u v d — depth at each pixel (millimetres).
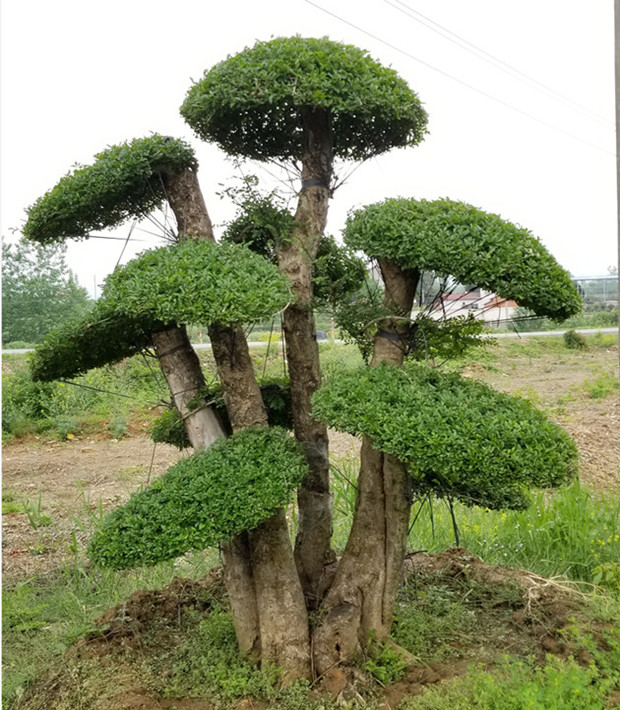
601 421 10883
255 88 3432
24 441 11852
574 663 3438
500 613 4473
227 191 3799
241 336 3660
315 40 3639
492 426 3059
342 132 3949
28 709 3637
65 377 4090
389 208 3412
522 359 20250
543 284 3178
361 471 3881
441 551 5531
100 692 3584
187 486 3254
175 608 4516
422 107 3852
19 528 6930
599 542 5227
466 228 3277
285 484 3273
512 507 4078
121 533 3160
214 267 3184
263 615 3695
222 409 4121
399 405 3160
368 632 3803
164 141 3682
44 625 4617
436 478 3727
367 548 3832
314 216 3807
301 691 3504
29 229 3789
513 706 3143
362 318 3658
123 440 11781
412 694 3539
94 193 3508
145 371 13844
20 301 22625
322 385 3633
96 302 3436
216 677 3646
